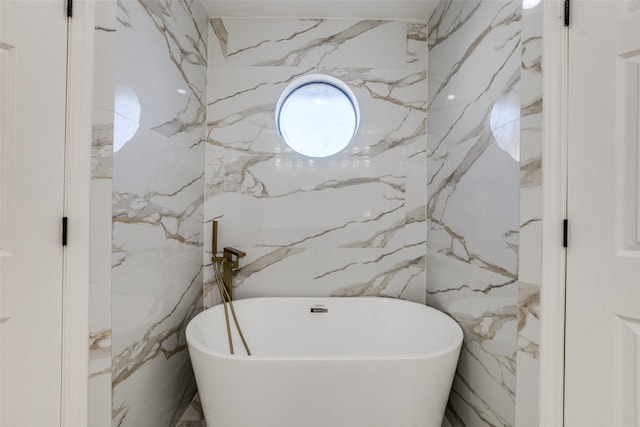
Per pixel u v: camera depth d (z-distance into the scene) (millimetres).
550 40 989
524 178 1063
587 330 942
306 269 1989
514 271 1116
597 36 921
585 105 943
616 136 894
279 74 1994
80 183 974
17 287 882
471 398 1422
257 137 1983
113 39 1026
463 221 1517
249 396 1220
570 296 970
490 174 1278
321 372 1217
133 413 1168
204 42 1933
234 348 1764
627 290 879
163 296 1413
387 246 1998
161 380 1396
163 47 1391
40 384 926
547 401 989
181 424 1577
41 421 927
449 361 1292
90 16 988
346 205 1994
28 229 899
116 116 1044
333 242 1991
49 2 928
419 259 2000
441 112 1788
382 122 2002
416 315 1783
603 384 919
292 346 1866
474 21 1424
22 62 877
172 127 1494
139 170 1198
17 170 879
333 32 2008
